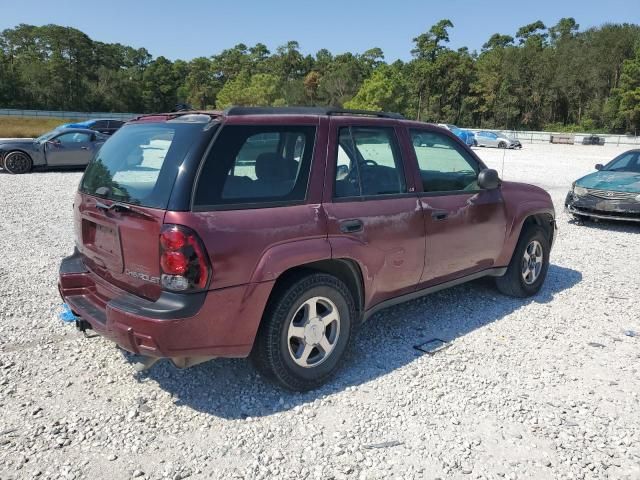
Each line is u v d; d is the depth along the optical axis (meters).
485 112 93.88
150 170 3.22
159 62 124.06
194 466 2.86
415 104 95.50
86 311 3.49
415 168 4.34
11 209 10.21
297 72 135.62
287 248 3.33
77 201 3.92
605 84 83.06
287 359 3.47
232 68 138.25
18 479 2.72
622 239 8.91
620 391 3.77
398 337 4.60
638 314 5.29
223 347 3.19
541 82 87.44
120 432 3.14
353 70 96.06
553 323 5.00
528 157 30.48
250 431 3.18
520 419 3.37
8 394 3.53
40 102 100.88
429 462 2.93
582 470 2.89
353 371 3.96
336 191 3.71
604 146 49.69
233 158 3.21
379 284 4.01
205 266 3.00
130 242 3.20
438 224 4.40
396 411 3.42
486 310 5.30
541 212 5.58
